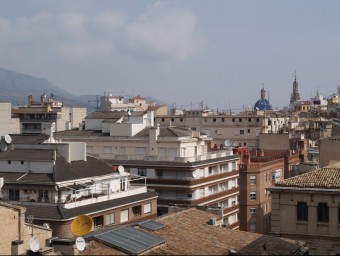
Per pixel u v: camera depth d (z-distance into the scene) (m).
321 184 62.84
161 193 107.81
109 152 118.00
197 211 57.31
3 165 82.94
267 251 46.34
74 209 74.75
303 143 165.25
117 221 81.69
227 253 44.59
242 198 129.62
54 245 38.34
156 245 42.41
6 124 160.75
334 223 62.09
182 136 115.38
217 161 116.31
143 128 120.06
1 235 57.91
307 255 61.53
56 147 84.62
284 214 64.00
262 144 168.88
